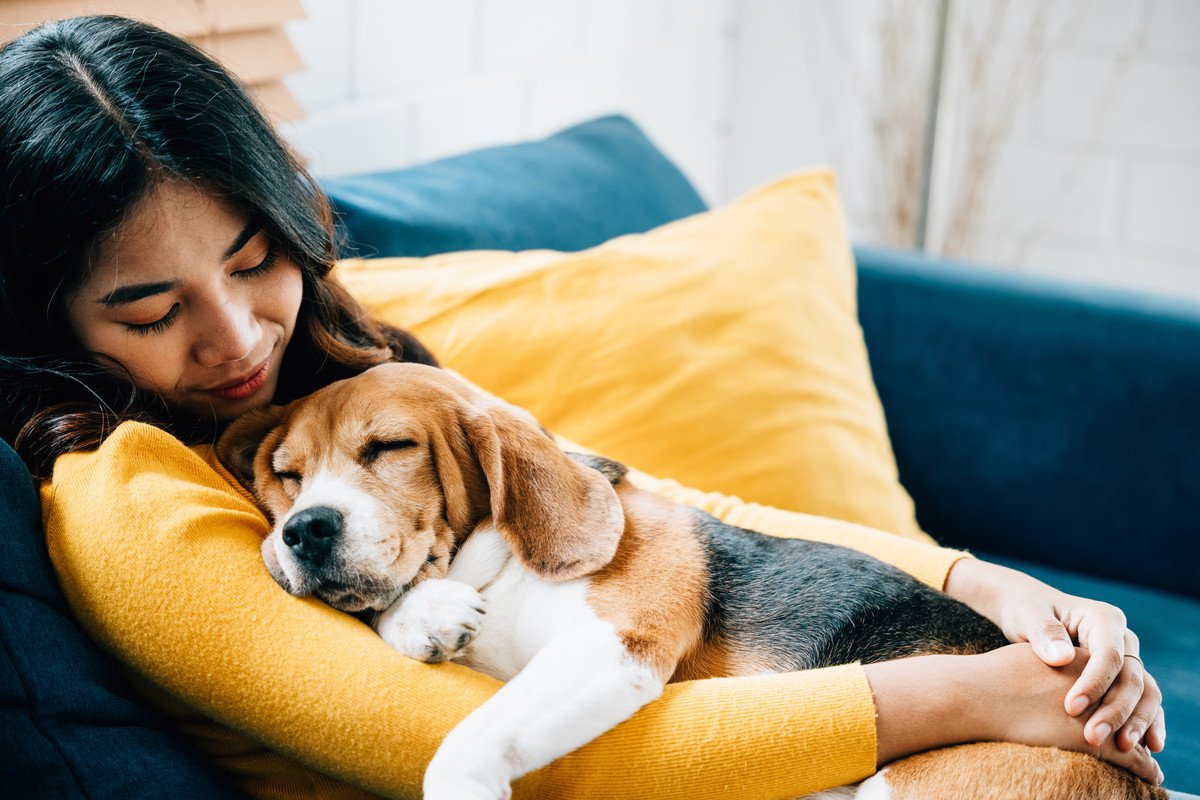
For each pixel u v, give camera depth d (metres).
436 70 2.27
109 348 0.96
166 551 0.88
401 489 0.98
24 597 0.85
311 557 0.91
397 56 2.13
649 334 1.50
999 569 1.14
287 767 0.96
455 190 1.68
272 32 1.70
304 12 1.74
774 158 3.59
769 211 1.75
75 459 0.94
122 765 0.85
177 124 0.94
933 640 1.06
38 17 1.32
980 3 3.39
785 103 3.53
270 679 0.86
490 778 0.82
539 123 2.65
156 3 1.47
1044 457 1.90
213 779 0.92
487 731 0.83
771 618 1.06
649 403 1.47
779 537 1.15
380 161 2.11
